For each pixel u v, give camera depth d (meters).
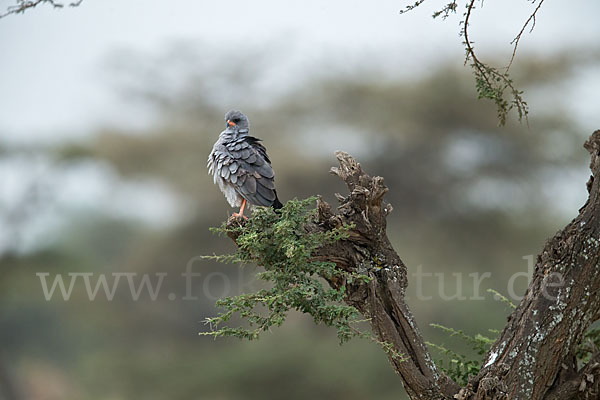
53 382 24.27
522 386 3.94
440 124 24.31
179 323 24.14
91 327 24.56
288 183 23.59
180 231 23.98
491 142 24.22
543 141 24.20
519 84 23.91
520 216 24.08
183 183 24.48
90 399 23.39
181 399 22.00
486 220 23.84
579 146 24.17
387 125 24.19
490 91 4.54
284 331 21.70
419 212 24.36
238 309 4.07
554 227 24.03
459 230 23.98
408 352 4.19
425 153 24.27
